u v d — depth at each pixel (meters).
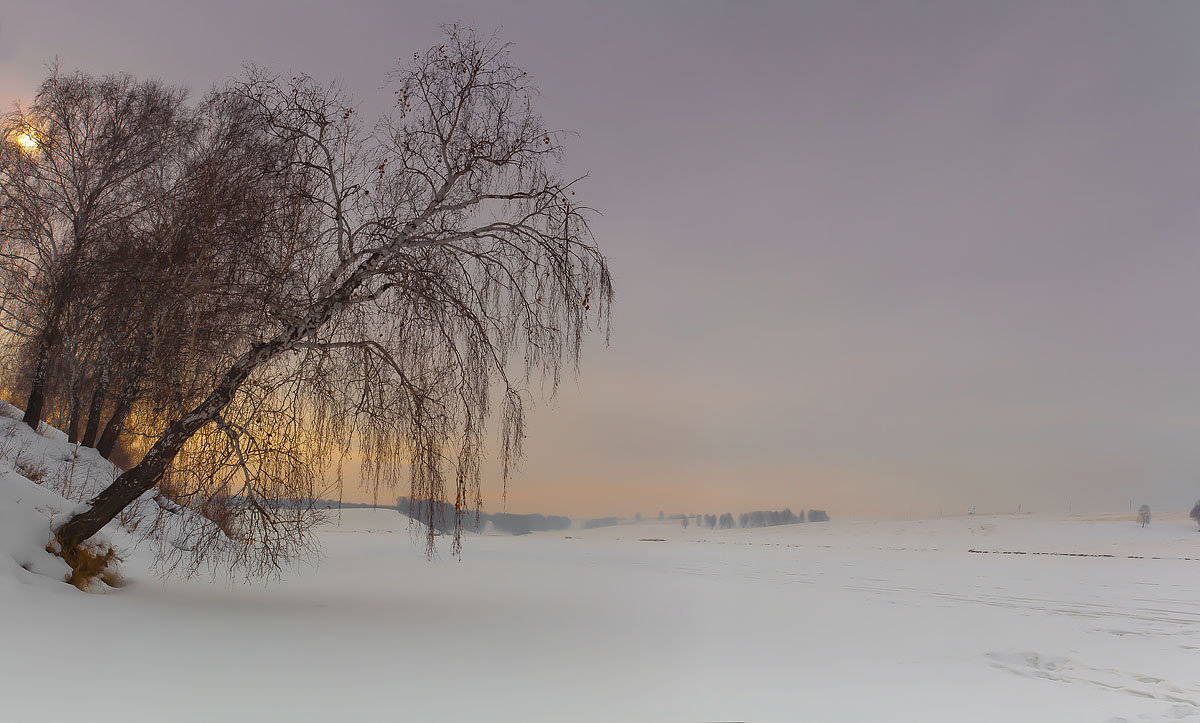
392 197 10.77
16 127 20.05
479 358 10.69
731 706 6.41
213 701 5.41
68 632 7.05
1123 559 54.47
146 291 10.26
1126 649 10.56
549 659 8.16
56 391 19.44
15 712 4.75
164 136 20.19
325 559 21.97
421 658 7.70
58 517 9.83
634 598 15.70
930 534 131.62
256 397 9.97
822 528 165.75
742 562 34.03
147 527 15.69
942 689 7.57
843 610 14.79
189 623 8.34
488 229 10.90
